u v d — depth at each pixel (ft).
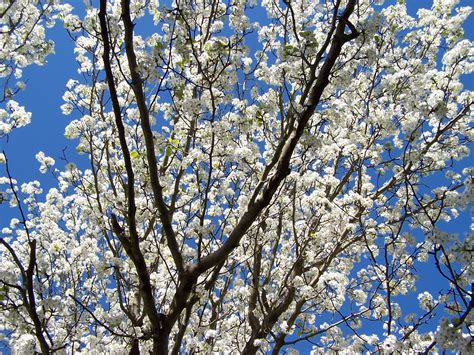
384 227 25.76
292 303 26.45
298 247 25.23
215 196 30.09
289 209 28.32
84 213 24.66
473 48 22.57
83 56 27.43
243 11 22.38
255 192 17.57
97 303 24.48
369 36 18.17
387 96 27.45
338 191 27.48
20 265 13.60
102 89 26.05
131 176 15.96
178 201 28.71
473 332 14.65
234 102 23.54
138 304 23.39
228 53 20.03
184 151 22.31
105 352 20.34
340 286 25.08
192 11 20.33
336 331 25.71
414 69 27.61
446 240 14.93
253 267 25.35
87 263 25.44
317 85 15.92
